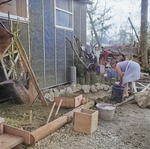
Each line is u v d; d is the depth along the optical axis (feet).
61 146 8.33
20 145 7.79
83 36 27.58
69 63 23.80
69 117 10.97
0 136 8.01
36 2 17.58
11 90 14.16
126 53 26.86
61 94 16.38
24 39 15.97
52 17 20.11
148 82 21.63
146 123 11.41
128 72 16.35
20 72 14.52
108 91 18.94
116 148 8.31
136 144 8.73
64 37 22.44
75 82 22.54
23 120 10.69
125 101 15.39
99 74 23.99
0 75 14.11
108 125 10.95
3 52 12.30
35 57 17.87
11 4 14.65
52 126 9.39
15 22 14.44
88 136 9.40
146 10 27.02
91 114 9.55
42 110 12.77
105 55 27.78
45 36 19.17
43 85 19.27
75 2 24.71
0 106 13.65
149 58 29.25
